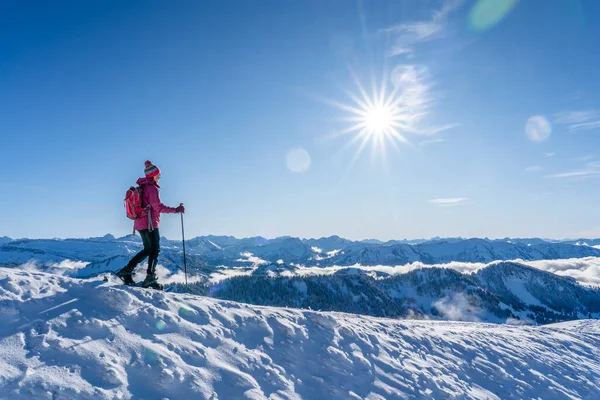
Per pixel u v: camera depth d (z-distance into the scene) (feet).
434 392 33.45
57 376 17.44
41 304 22.07
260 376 24.56
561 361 57.06
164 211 30.27
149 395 18.89
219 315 28.76
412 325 51.85
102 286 25.71
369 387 29.84
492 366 45.27
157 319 24.62
